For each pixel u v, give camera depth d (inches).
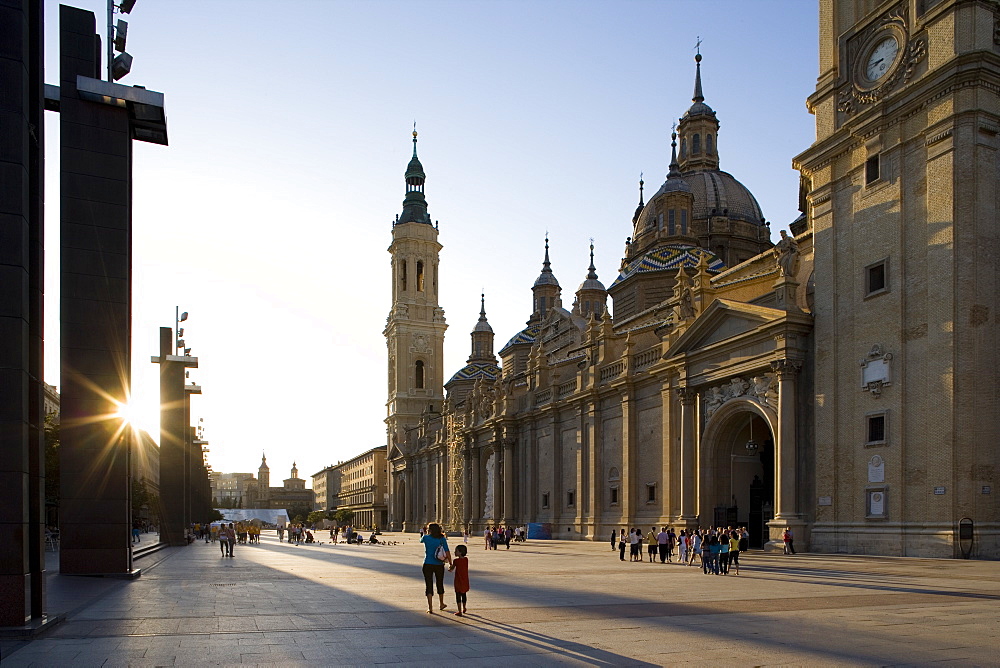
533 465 2938.0
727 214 3363.7
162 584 969.5
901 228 1411.2
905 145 1421.0
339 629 562.3
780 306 1643.7
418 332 5280.5
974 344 1278.3
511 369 4202.8
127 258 1123.3
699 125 3636.8
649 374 2135.8
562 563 1467.8
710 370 1838.1
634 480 2236.7
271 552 2062.0
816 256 1600.6
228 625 585.6
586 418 2546.8
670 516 1999.3
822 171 1595.7
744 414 1803.6
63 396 1083.9
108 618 627.8
